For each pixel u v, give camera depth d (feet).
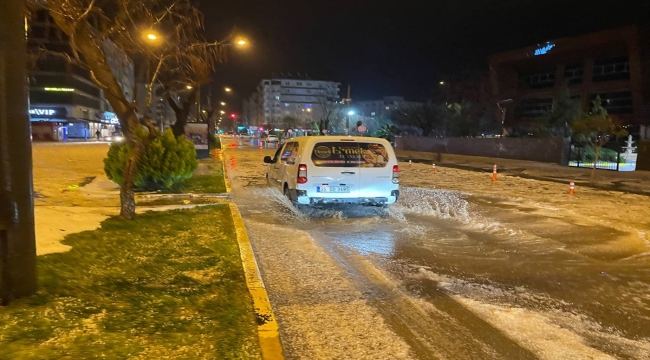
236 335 13.64
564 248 26.50
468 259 23.91
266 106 474.08
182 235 25.25
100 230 25.41
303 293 18.63
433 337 14.98
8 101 14.28
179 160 44.16
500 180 65.46
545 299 18.49
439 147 135.13
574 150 96.68
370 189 34.06
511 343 14.67
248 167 78.95
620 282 20.71
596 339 15.08
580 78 199.93
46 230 24.45
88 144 163.32
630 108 181.88
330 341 14.55
